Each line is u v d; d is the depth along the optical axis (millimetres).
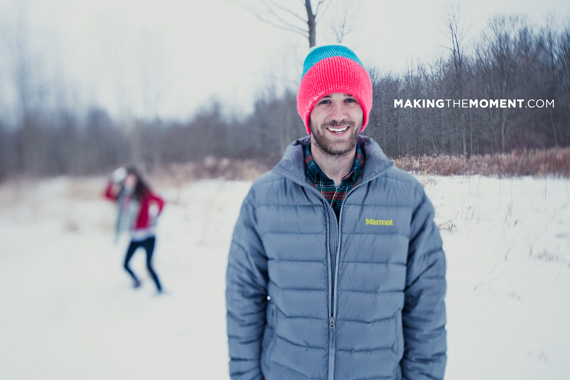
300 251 994
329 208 985
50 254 4527
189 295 3006
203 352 2133
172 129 11164
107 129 9336
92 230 5730
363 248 970
